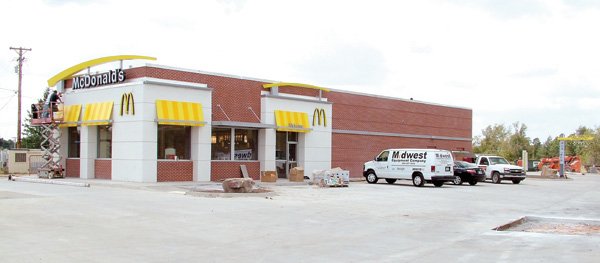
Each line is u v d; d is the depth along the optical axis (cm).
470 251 1109
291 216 1614
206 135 2980
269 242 1173
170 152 2888
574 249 1149
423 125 4844
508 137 9125
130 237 1183
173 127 2912
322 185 2948
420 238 1276
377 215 1705
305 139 3628
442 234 1348
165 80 2873
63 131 3231
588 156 9438
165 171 2828
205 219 1495
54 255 966
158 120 2747
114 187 2464
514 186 3606
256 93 3362
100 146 3038
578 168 7456
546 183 4150
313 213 1703
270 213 1667
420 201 2217
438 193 2695
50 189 2300
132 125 2764
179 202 1892
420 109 4816
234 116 3222
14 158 4388
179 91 2873
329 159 3812
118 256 978
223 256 1009
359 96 4153
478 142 9444
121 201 1869
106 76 2978
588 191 3216
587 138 5269
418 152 3183
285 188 2770
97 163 3012
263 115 3372
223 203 1909
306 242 1184
